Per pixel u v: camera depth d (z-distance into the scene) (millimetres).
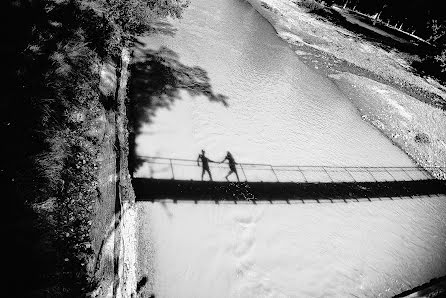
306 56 28797
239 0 38344
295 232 11242
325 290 9648
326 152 16406
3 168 5301
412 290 10656
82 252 5422
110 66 10750
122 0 13438
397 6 62438
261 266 9609
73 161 6789
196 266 8898
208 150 13109
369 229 12812
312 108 20203
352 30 45875
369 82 28000
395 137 20891
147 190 10398
